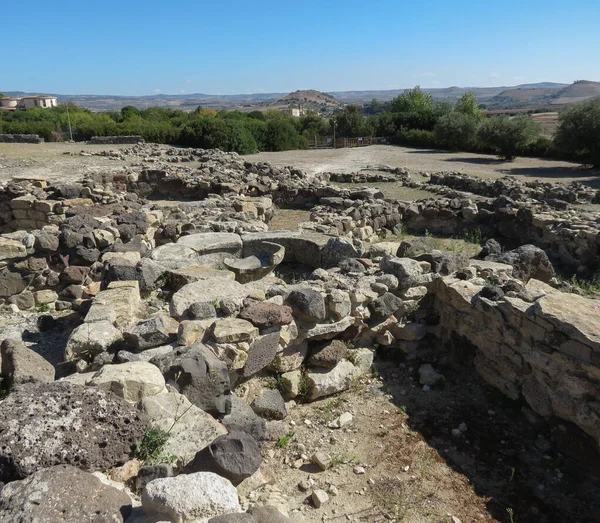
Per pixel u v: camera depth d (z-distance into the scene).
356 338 5.54
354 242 8.70
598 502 3.80
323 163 26.58
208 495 2.63
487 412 4.83
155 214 10.01
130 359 4.34
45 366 4.36
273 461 4.10
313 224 10.45
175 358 4.18
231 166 20.80
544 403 4.47
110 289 5.84
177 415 3.60
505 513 3.69
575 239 9.38
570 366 4.20
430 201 12.85
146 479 3.09
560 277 8.77
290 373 4.96
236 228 9.48
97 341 4.64
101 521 2.52
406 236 11.96
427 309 6.00
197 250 7.46
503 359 4.96
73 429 3.13
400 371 5.49
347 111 45.34
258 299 5.25
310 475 3.96
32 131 35.34
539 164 26.50
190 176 17.20
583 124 24.03
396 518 3.56
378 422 4.65
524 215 10.78
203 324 4.76
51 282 7.49
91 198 12.34
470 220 11.88
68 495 2.61
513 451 4.33
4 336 6.15
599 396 4.04
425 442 4.40
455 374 5.46
